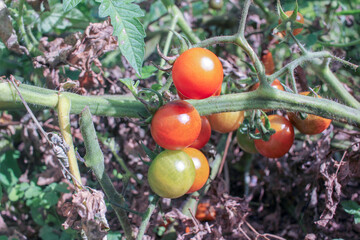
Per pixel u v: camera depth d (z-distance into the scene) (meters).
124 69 0.47
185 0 0.56
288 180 0.45
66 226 0.28
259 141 0.35
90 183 0.43
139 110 0.31
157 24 0.58
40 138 0.45
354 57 0.53
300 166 0.44
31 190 0.43
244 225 0.42
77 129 0.44
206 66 0.26
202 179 0.32
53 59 0.37
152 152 0.30
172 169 0.28
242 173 0.50
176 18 0.45
